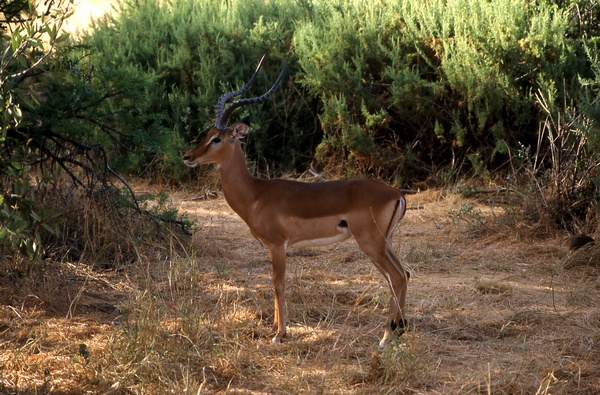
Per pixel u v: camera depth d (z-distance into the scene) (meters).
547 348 6.43
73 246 8.85
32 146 8.51
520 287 8.16
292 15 15.96
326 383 5.72
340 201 6.59
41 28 6.23
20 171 6.98
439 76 13.71
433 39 13.73
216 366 5.95
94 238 8.80
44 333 6.54
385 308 7.50
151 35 15.47
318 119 14.57
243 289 8.02
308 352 6.32
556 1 14.12
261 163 14.65
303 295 7.69
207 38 15.23
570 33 13.74
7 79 6.54
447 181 13.07
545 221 10.18
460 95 13.45
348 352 6.29
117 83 8.89
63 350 6.18
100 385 5.54
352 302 7.71
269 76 14.81
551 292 7.98
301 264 9.16
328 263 9.12
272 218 6.70
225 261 9.25
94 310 7.29
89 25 16.59
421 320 7.09
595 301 7.66
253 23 15.78
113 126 10.06
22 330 6.57
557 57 13.06
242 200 6.90
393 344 5.95
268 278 8.55
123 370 5.75
